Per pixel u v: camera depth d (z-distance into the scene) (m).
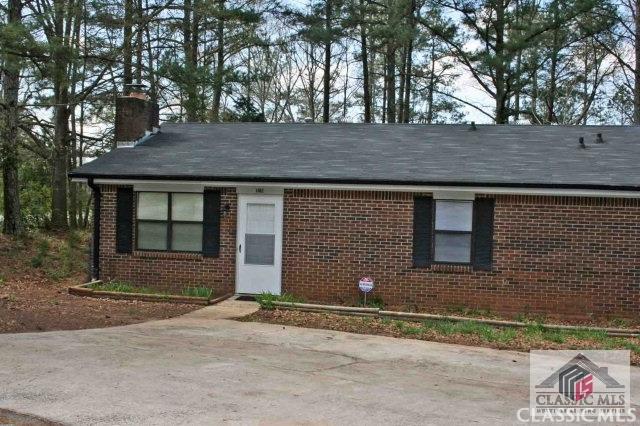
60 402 5.98
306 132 16.70
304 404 6.16
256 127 17.47
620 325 11.90
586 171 12.77
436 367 8.09
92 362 7.59
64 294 13.28
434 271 13.00
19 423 5.40
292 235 13.62
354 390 6.77
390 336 10.12
